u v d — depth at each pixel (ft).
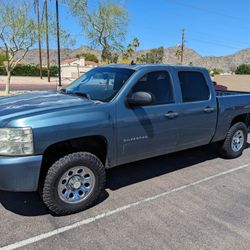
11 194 14.21
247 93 21.86
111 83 14.21
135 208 13.21
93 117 12.31
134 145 13.94
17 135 10.78
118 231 11.46
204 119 16.90
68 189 12.34
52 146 11.73
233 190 15.35
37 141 11.00
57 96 14.23
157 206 13.44
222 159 20.11
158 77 14.94
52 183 11.78
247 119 20.66
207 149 22.03
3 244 10.56
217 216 12.73
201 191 15.12
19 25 66.85
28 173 11.01
